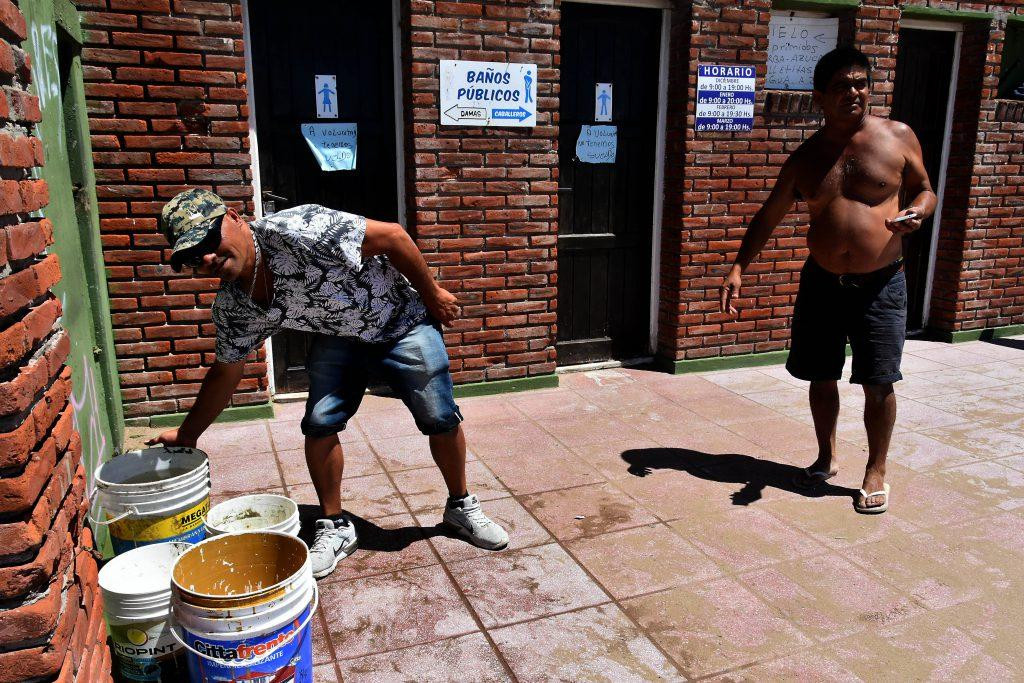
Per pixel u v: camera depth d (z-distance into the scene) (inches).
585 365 229.5
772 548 125.1
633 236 227.6
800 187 138.1
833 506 140.6
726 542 127.0
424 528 131.5
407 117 187.3
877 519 135.5
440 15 181.2
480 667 95.5
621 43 212.8
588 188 219.3
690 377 223.6
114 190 163.8
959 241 259.6
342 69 187.3
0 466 60.1
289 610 79.6
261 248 95.9
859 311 135.6
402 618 105.7
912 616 106.7
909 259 268.5
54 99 115.3
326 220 98.7
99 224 163.0
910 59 249.3
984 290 267.1
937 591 113.0
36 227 70.7
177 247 83.7
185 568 85.8
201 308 173.9
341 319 107.6
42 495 65.9
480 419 186.9
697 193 216.1
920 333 275.6
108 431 145.2
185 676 90.4
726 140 215.9
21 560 61.9
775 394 207.8
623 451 166.6
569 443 171.2
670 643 100.4
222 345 103.0
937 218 266.2
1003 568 119.6
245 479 150.2
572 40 207.8
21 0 96.0
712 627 104.0
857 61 127.7
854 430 180.9
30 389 64.2
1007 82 257.9
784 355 238.7
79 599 74.3
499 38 187.0
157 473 108.6
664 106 218.2
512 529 131.2
